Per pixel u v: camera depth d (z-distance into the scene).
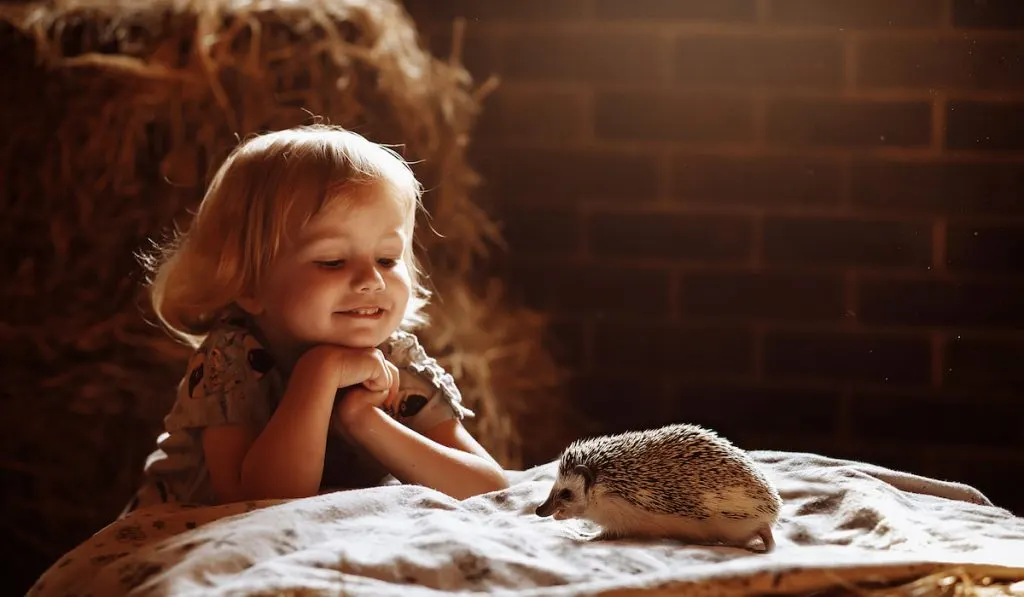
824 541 1.42
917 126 4.06
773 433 4.24
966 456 4.09
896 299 4.12
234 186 1.71
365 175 1.67
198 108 3.09
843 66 4.11
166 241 2.98
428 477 1.65
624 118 4.28
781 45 4.15
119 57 3.11
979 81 4.01
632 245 4.30
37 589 1.29
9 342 3.04
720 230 4.24
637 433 1.48
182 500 1.76
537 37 4.31
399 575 1.15
